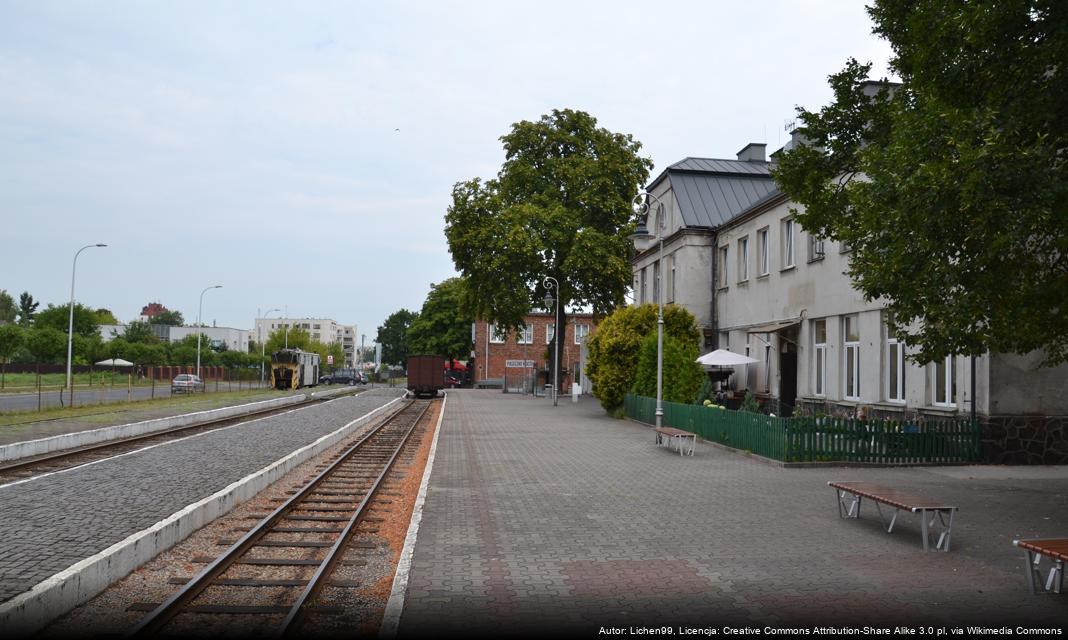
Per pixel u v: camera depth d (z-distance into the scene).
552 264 43.38
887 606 6.16
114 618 5.92
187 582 6.90
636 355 29.77
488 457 16.59
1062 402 15.64
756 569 7.29
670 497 11.37
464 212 42.28
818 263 22.95
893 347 19.30
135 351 77.25
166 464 14.95
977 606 6.16
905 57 11.44
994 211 7.90
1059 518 9.77
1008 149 7.99
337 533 9.28
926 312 9.88
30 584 6.46
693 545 8.27
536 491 11.91
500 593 6.47
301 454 16.27
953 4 9.12
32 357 72.31
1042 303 9.13
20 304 138.38
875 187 9.66
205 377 63.91
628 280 41.97
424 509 10.34
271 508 10.76
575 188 42.34
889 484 12.65
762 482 12.92
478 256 41.69
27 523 9.09
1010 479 13.30
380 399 49.34
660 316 19.95
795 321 24.20
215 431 23.22
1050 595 6.46
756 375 27.77
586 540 8.49
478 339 79.44
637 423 26.83
